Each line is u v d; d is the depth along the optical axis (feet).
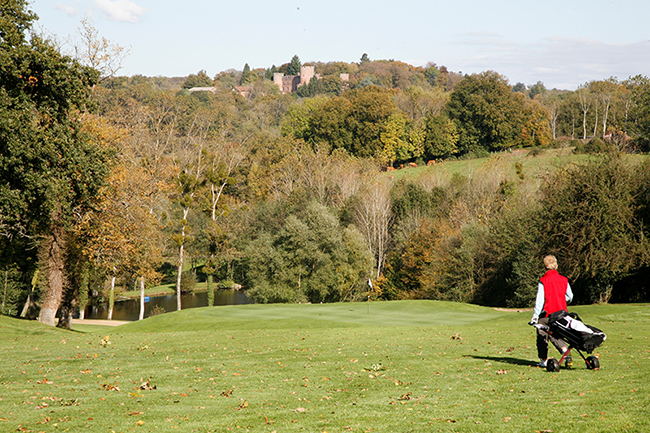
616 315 67.72
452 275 179.73
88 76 76.07
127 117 152.87
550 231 127.13
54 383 29.89
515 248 158.81
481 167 265.34
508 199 208.44
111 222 97.25
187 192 190.60
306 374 30.96
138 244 112.98
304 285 202.49
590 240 116.98
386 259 225.97
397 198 241.76
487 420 18.47
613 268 115.14
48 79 68.85
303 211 254.47
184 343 52.08
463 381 26.23
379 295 211.41
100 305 224.74
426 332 57.62
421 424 18.60
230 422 20.17
